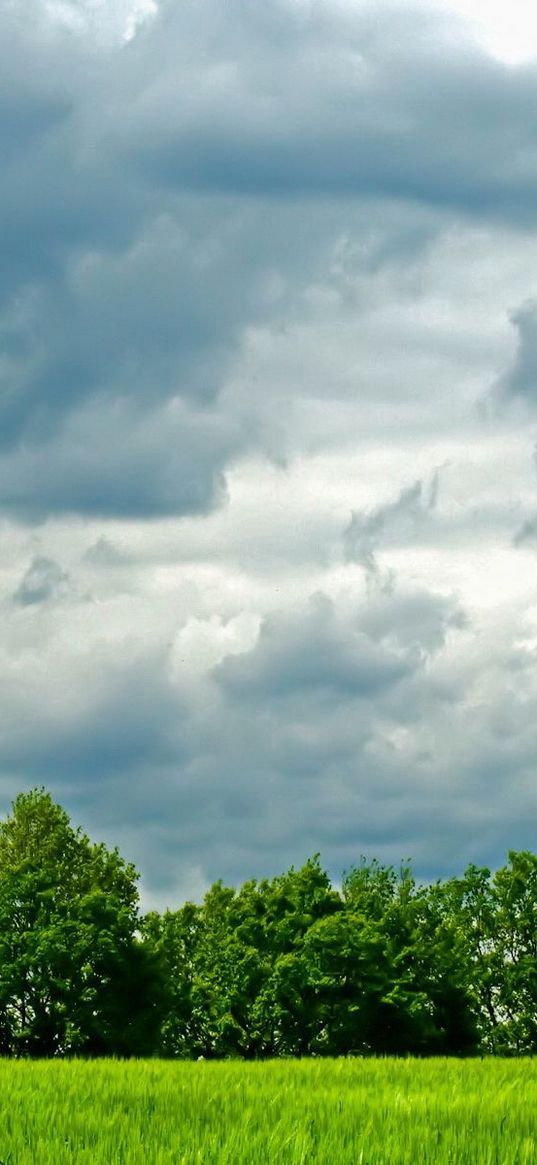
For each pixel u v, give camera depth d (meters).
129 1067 29.00
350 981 65.31
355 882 80.00
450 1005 68.62
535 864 75.62
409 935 71.75
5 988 61.19
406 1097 21.17
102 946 62.38
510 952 74.69
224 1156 14.45
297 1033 65.50
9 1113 17.98
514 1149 15.12
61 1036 61.94
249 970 67.62
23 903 64.50
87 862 74.50
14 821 74.25
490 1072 29.06
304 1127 16.66
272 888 76.06
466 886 76.00
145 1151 14.96
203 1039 69.38
